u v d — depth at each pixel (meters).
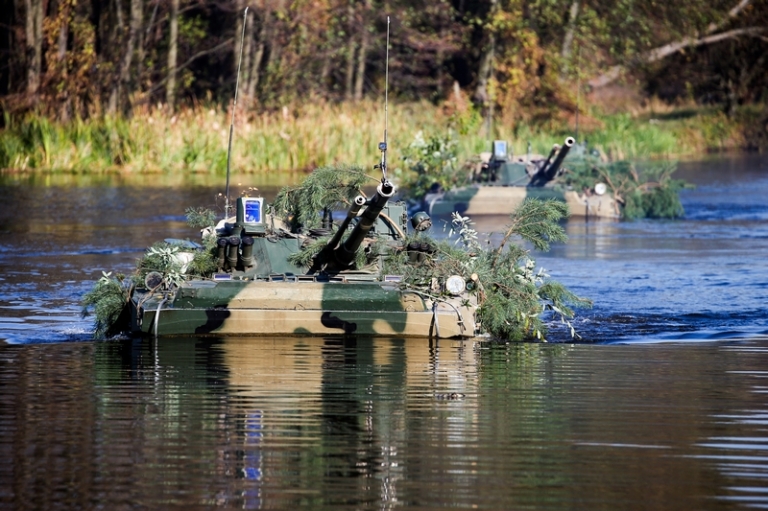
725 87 199.62
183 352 37.97
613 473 25.25
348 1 176.75
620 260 65.75
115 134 130.75
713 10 188.62
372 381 33.91
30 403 31.12
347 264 43.41
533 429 28.64
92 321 45.31
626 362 37.56
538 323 42.56
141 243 71.88
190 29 172.88
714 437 28.05
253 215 44.41
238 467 25.52
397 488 24.25
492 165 93.44
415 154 95.06
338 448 26.91
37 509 23.02
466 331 41.16
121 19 159.00
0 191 105.38
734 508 23.22
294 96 167.00
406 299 41.22
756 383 34.19
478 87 174.38
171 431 28.25
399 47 186.38
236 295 40.84
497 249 45.00
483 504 23.41
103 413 30.02
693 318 46.97
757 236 78.94
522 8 178.75
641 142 167.75
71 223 83.25
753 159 161.25
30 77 148.12
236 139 131.75
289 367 35.69
